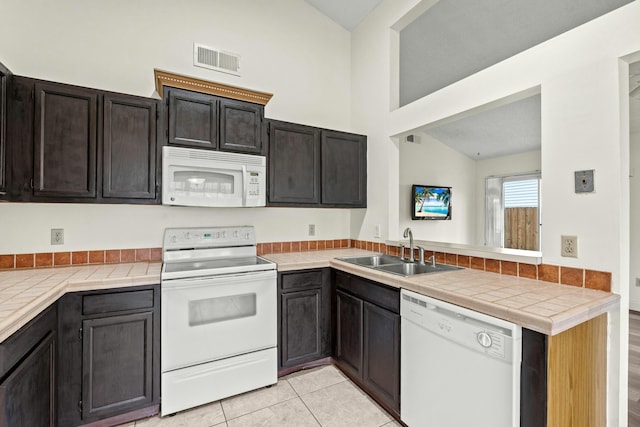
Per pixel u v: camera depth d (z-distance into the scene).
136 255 2.34
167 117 2.12
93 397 1.75
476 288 1.57
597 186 1.48
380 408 1.99
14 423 1.19
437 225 5.42
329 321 2.51
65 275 1.86
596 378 1.39
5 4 1.99
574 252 1.57
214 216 2.62
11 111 1.74
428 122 2.37
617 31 1.41
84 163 1.91
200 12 2.59
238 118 2.36
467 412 1.39
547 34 2.66
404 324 1.75
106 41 2.25
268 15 2.90
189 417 1.90
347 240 3.28
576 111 1.55
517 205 5.35
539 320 1.14
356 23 3.20
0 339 1.07
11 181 1.74
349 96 3.33
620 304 1.42
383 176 2.84
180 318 1.92
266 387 2.22
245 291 2.13
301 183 2.66
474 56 3.15
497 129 4.55
